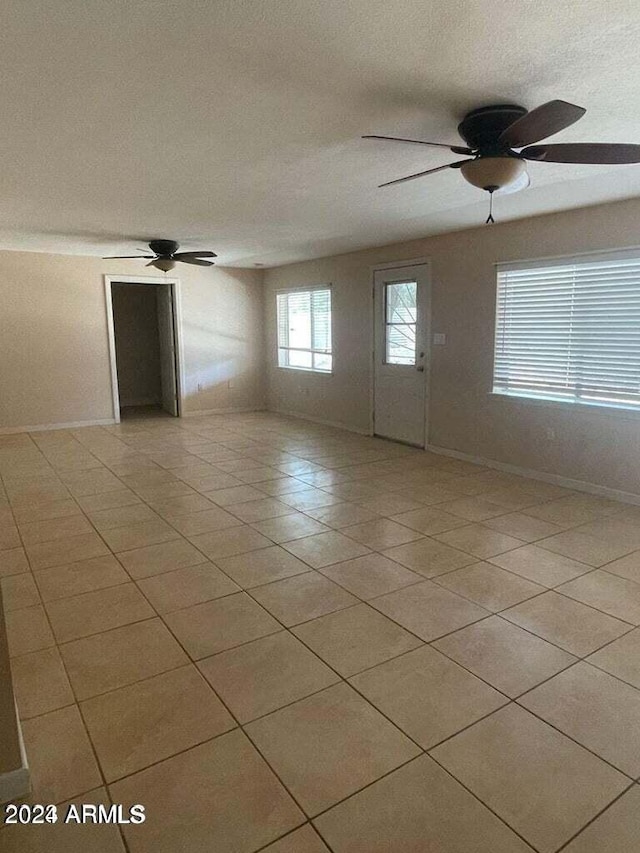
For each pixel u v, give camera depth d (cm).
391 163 309
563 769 168
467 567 304
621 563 307
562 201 392
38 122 244
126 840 146
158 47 181
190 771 168
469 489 448
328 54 188
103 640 237
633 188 354
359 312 658
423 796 159
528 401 472
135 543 341
